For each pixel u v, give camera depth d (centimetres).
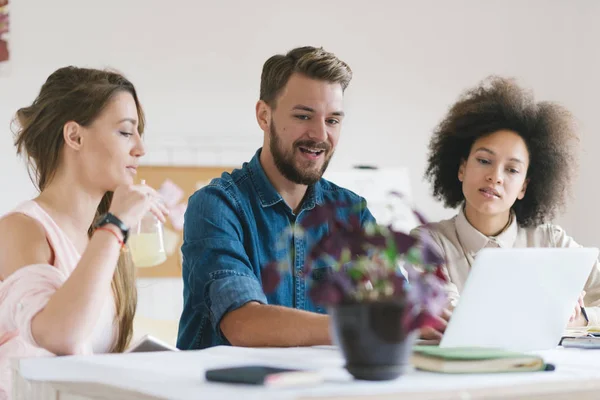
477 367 126
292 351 157
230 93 484
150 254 202
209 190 221
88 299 165
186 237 220
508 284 150
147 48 470
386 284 118
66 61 456
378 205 463
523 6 546
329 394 105
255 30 489
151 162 468
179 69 475
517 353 132
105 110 189
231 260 206
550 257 152
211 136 480
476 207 242
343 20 509
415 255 120
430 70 525
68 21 457
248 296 193
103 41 462
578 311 216
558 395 125
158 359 143
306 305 225
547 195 256
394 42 519
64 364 137
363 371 116
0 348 177
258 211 226
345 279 118
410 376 122
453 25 531
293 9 497
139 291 461
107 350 197
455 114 260
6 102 446
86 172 190
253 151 486
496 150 244
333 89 226
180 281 467
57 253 184
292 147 225
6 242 180
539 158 253
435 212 522
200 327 215
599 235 530
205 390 108
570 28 554
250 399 102
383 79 517
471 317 150
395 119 518
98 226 174
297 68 225
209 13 480
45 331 163
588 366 139
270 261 224
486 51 538
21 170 445
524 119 248
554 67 552
